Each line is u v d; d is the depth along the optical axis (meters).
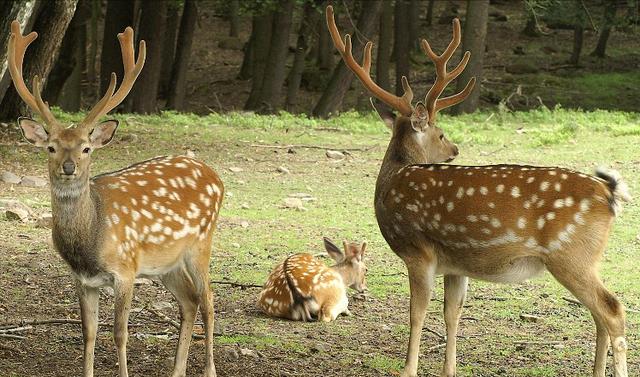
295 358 10.40
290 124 28.70
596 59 48.34
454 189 9.04
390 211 9.42
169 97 37.44
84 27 38.88
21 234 15.53
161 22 34.97
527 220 8.72
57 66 35.50
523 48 50.56
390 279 14.23
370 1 33.91
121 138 24.75
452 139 25.70
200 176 9.75
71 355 10.14
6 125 25.30
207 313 9.54
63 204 8.50
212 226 9.77
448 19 53.97
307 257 12.66
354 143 25.78
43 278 13.23
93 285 8.76
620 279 14.16
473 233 8.91
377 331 11.66
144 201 9.09
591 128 27.55
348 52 10.91
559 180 8.73
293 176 21.61
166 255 9.27
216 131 26.92
